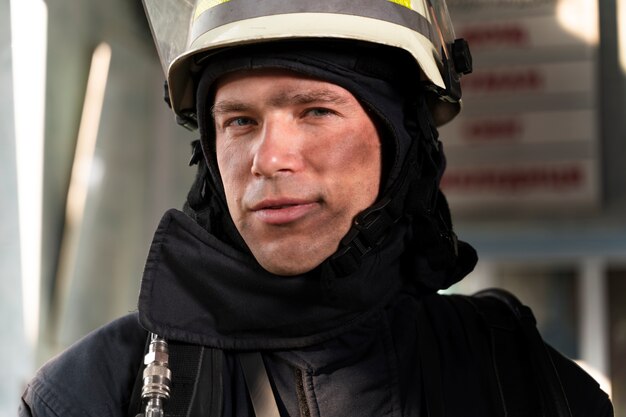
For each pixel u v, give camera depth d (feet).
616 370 15.37
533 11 15.38
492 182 15.57
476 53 15.56
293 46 3.63
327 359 3.88
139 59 16.34
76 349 3.94
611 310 15.46
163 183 16.60
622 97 15.55
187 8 4.09
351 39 3.70
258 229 3.68
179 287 3.92
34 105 13.94
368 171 3.83
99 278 15.30
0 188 12.64
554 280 15.67
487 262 15.76
